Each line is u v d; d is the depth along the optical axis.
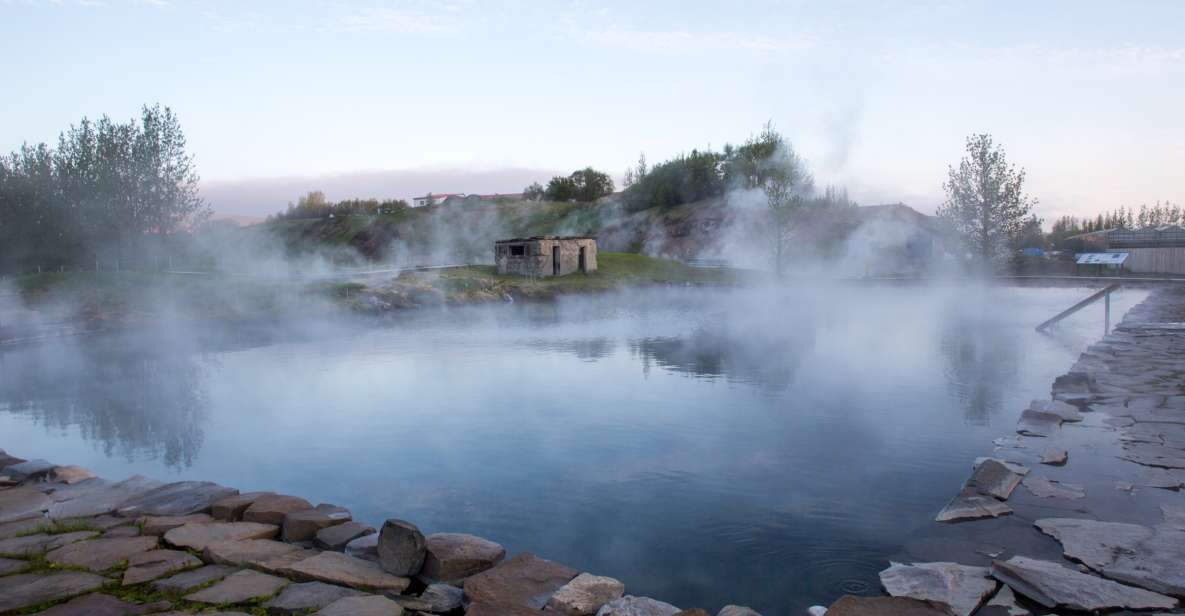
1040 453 6.82
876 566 5.42
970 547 4.87
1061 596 3.90
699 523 6.50
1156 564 4.32
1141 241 45.50
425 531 6.48
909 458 8.25
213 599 3.89
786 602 4.94
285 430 10.56
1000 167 36.81
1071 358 15.26
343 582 4.18
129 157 36.00
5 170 37.53
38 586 4.06
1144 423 7.81
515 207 83.38
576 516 6.78
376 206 90.19
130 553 4.63
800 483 7.49
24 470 6.88
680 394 12.53
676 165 71.19
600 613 3.85
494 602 3.88
